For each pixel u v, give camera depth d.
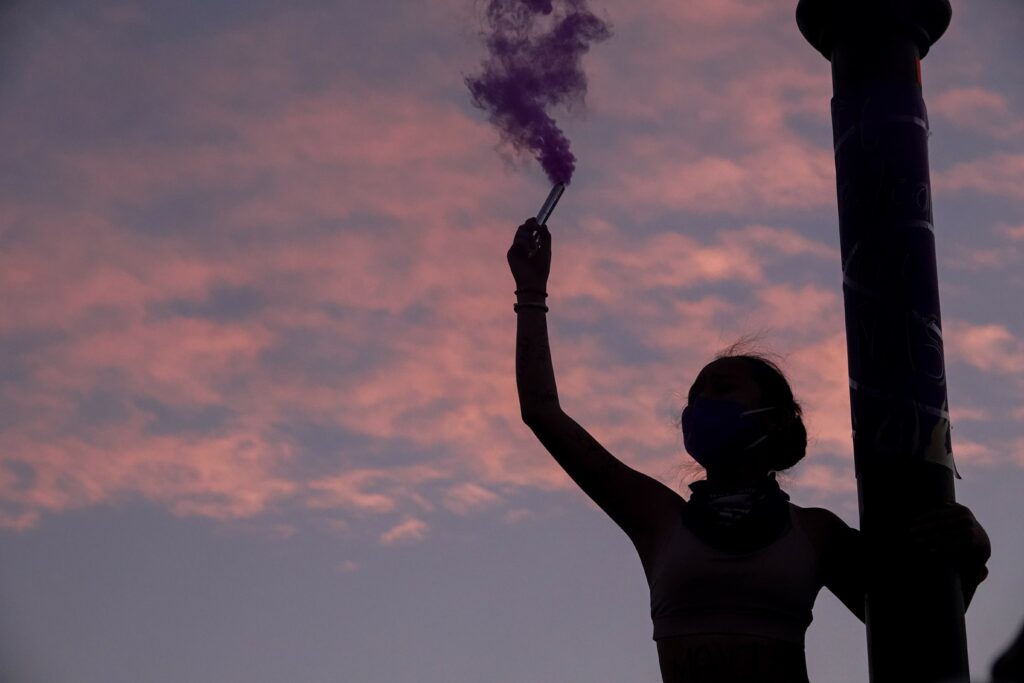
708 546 3.80
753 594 3.73
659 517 3.96
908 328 4.32
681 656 3.74
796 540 3.85
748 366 4.07
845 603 4.27
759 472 3.99
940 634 4.00
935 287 4.41
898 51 4.62
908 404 4.25
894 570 4.08
